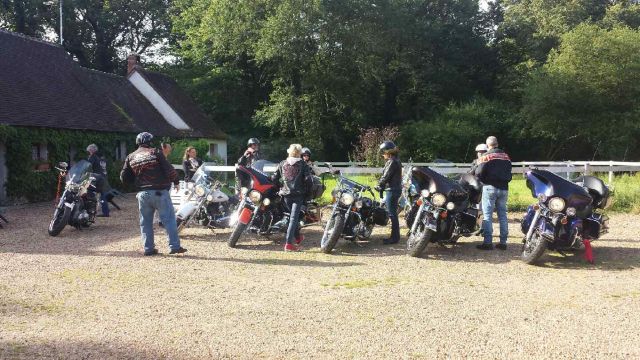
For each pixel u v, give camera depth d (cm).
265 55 3425
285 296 575
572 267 720
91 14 4288
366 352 419
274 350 422
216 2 3547
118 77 3091
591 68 3334
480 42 4472
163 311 523
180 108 3397
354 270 700
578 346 432
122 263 739
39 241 919
